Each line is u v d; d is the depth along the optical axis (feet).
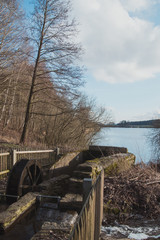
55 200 19.11
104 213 15.53
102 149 30.73
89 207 7.63
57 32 47.88
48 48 47.93
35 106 70.23
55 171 25.32
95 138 75.56
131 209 16.14
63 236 10.59
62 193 21.18
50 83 50.96
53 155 36.55
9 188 19.36
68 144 66.59
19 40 57.77
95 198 9.80
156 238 11.91
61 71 47.65
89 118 66.64
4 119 73.31
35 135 70.08
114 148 29.94
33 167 22.82
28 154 30.42
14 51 55.42
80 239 5.89
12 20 58.13
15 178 19.61
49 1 46.83
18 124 75.77
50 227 11.60
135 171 22.08
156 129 46.01
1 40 54.49
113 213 15.56
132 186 18.28
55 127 67.31
